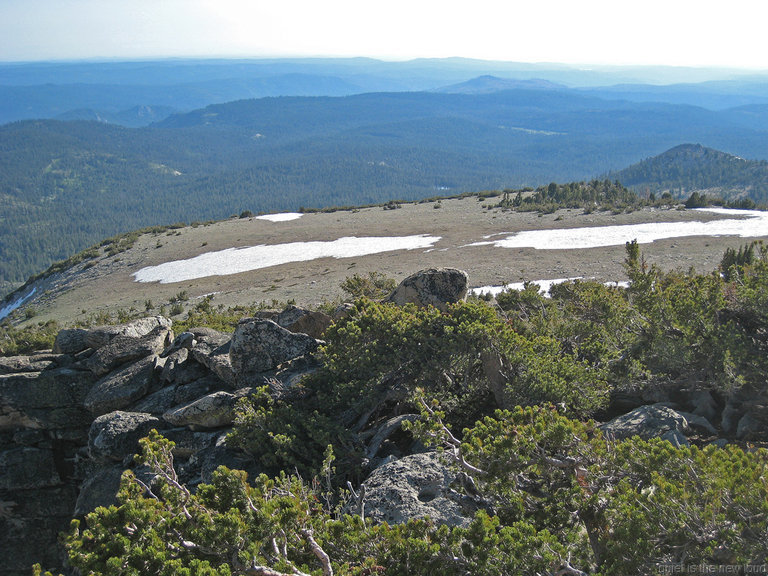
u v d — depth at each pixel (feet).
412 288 65.72
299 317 63.77
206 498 23.06
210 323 104.88
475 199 392.88
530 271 172.76
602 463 23.86
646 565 18.85
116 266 278.67
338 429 40.81
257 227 324.80
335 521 22.36
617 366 45.73
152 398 54.65
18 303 313.32
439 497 28.63
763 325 40.91
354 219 322.34
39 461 58.29
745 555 17.85
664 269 160.04
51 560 58.34
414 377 45.65
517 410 26.63
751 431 34.32
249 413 42.93
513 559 19.34
